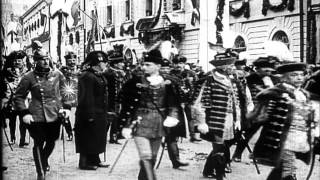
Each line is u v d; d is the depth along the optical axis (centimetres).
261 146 521
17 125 1232
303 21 1505
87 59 708
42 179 603
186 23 2038
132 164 725
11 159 729
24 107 605
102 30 1884
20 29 1546
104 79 715
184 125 547
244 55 813
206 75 620
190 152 834
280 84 527
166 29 1995
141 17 1917
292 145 512
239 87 619
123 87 538
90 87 693
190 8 2003
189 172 675
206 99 608
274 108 516
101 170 688
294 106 514
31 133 612
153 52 539
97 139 697
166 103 535
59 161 747
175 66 896
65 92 639
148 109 530
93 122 692
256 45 1620
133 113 533
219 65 611
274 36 1602
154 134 527
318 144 551
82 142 690
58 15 1908
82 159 692
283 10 1568
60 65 1255
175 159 700
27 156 768
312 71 693
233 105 612
